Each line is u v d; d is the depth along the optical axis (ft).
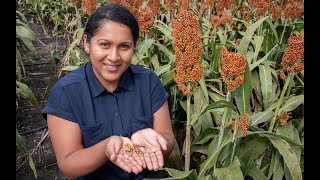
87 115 2.88
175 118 4.74
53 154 5.01
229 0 6.84
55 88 2.89
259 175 3.07
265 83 4.41
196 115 3.30
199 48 2.80
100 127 2.90
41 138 5.14
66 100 2.83
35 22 12.42
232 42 5.62
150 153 2.67
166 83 4.27
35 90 6.83
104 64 2.71
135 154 2.64
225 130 3.48
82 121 2.88
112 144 2.56
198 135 3.87
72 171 2.70
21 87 4.89
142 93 3.07
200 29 6.14
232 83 2.90
